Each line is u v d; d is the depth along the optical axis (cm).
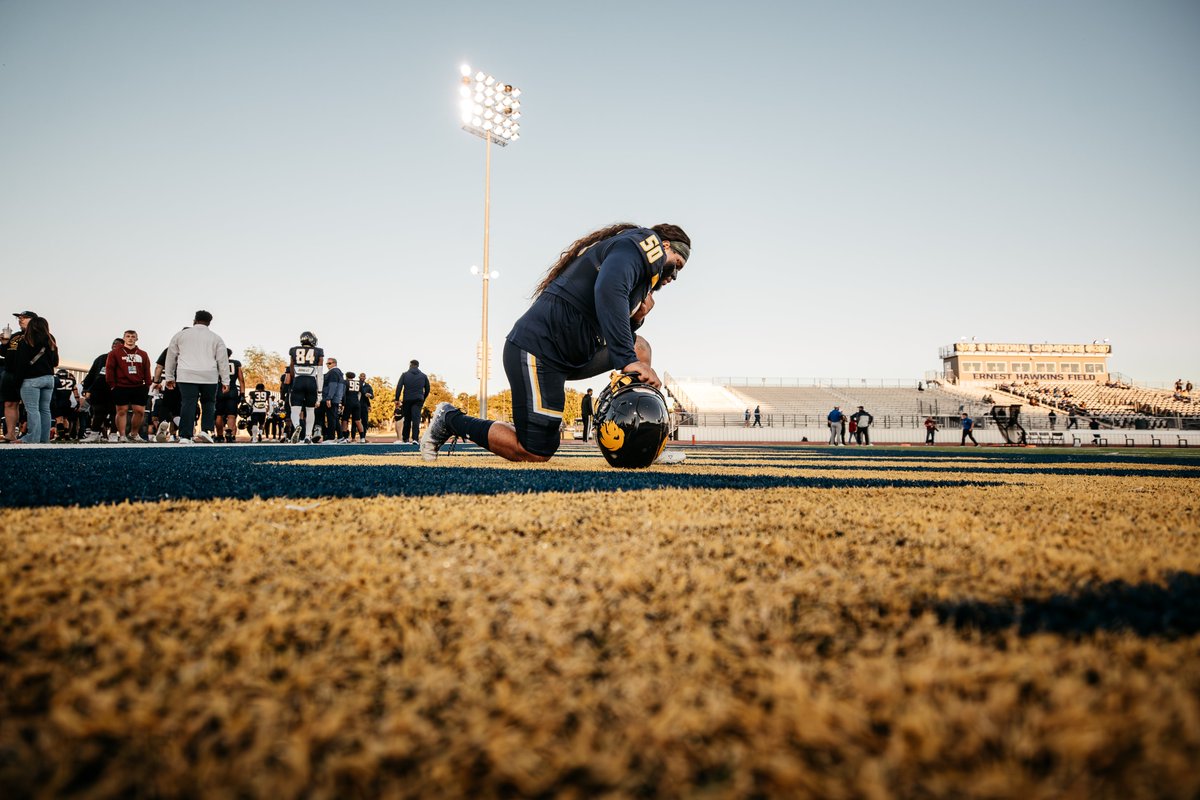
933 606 89
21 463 366
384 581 101
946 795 45
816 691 62
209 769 50
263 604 88
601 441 393
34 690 63
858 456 902
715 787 48
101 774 50
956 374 6125
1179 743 51
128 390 960
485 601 91
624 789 48
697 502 207
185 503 187
